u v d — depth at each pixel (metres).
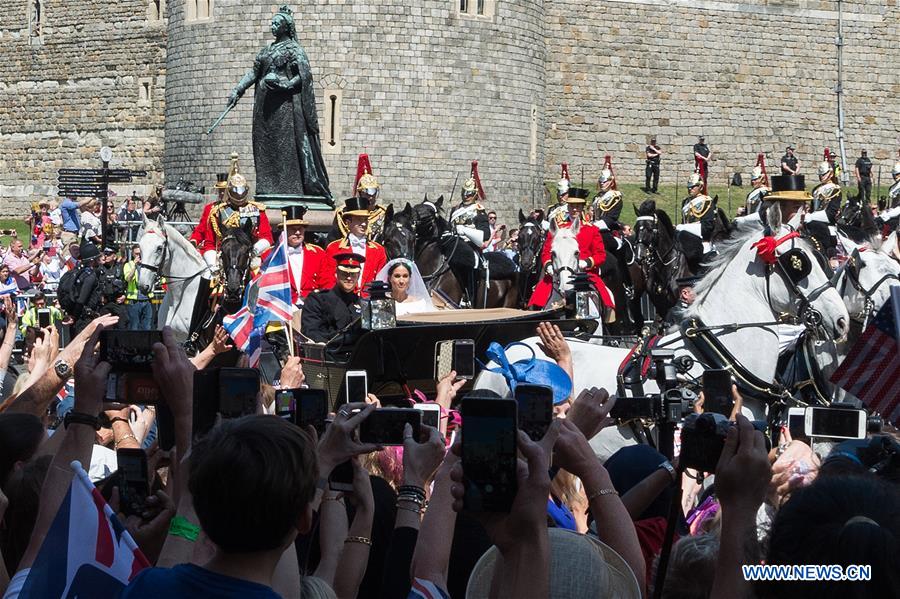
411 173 54.38
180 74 56.47
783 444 9.67
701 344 12.70
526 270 29.56
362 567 6.23
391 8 53.88
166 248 20.47
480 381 13.03
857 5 71.25
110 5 68.44
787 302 12.95
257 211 21.61
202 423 5.75
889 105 71.69
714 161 69.31
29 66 71.25
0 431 6.94
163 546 5.44
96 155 69.19
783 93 70.38
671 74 68.56
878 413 8.88
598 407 6.74
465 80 55.19
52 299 30.27
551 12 66.75
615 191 34.00
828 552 4.23
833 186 38.59
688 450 5.84
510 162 56.88
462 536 6.91
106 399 6.22
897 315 8.34
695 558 5.97
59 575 5.20
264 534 4.62
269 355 16.62
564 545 5.54
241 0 54.50
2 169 71.81
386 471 8.20
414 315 14.51
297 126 23.38
